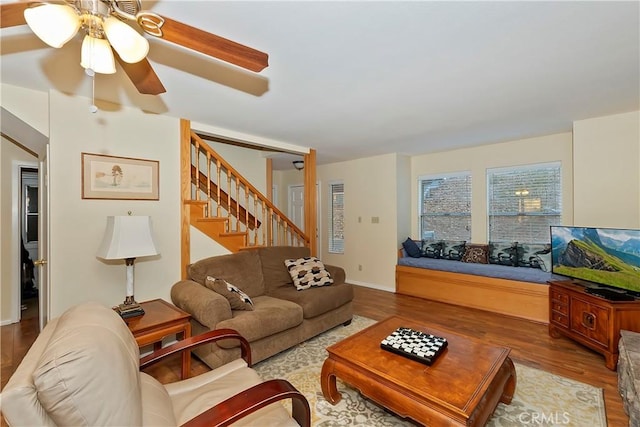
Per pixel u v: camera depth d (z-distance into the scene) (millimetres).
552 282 3080
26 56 1800
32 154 3590
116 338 1126
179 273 2975
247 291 3139
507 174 4336
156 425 1118
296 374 2377
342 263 5812
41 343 1144
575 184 3234
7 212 3455
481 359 1809
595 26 1572
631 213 2953
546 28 1586
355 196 5570
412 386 1544
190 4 1348
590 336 2604
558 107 2799
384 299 4508
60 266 2336
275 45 1716
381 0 1348
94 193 2490
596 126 3119
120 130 2635
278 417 1295
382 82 2234
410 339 2012
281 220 4336
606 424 1782
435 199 5109
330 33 1606
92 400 896
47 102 2334
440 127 3445
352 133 3682
